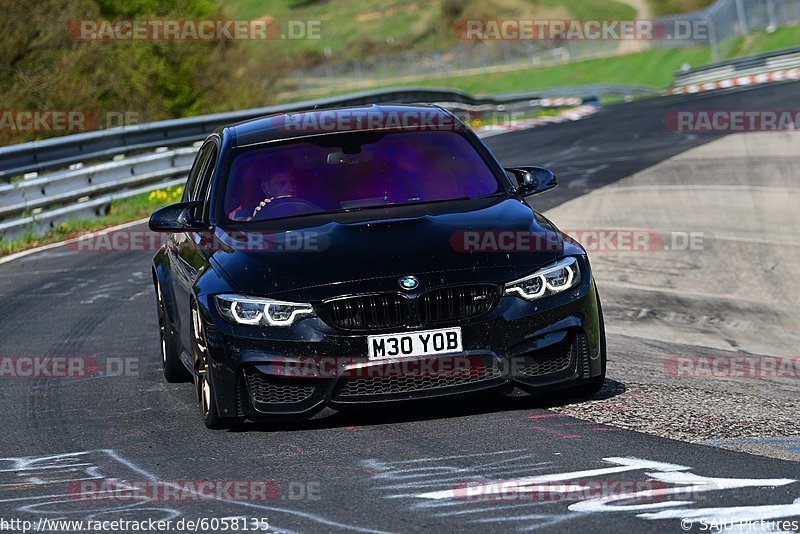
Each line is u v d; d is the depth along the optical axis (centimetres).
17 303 3691
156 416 2092
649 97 13688
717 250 3881
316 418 1828
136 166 6334
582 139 8081
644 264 3762
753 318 3052
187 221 2109
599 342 1902
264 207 2084
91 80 9175
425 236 1886
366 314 1780
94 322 3272
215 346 1817
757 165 5659
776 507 1291
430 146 2223
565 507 1334
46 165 5691
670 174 5706
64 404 2275
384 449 1694
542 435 1719
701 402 1966
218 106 11281
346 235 1912
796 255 3716
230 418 1838
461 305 1792
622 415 1844
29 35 8425
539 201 5288
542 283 1834
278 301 1794
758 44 18588
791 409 1919
